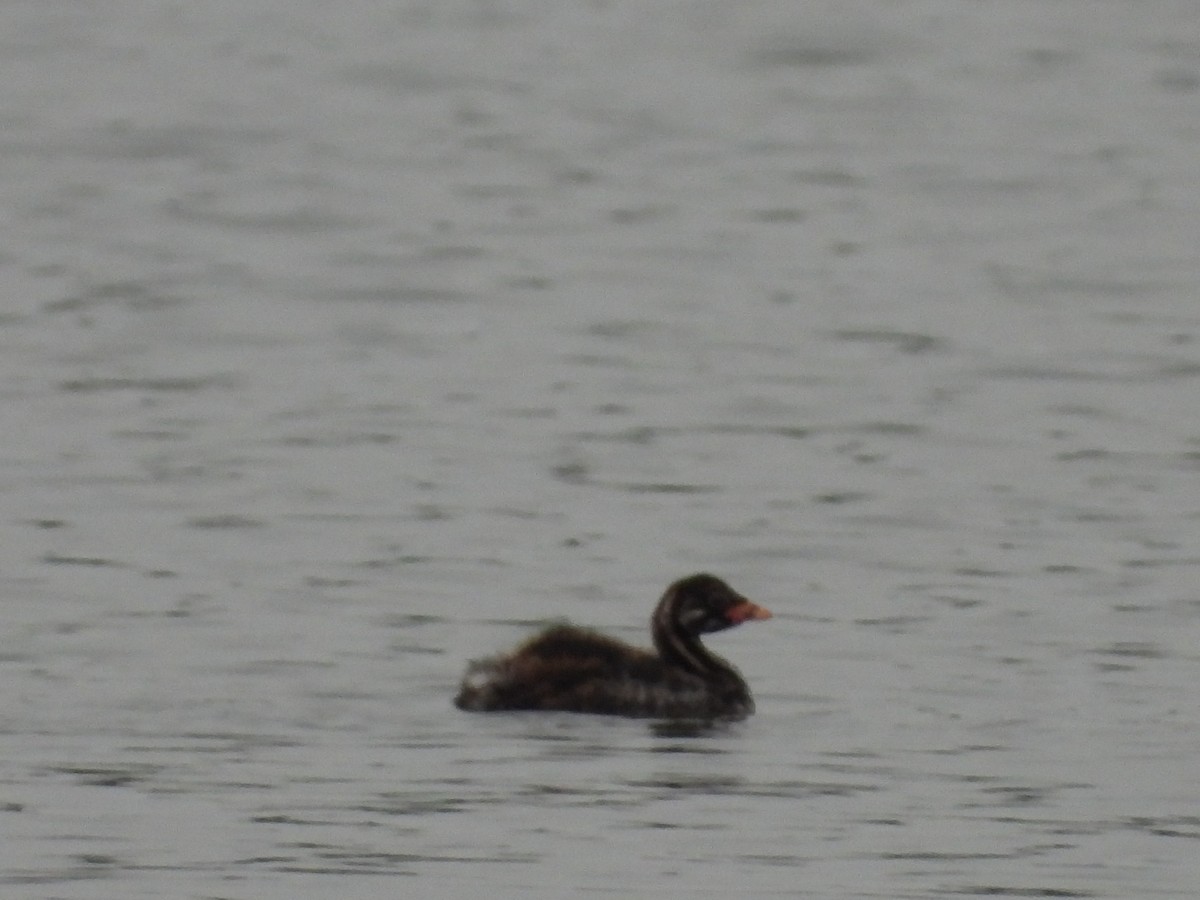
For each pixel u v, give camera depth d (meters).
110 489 24.56
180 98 49.19
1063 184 42.72
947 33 56.53
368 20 57.84
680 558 22.19
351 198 41.72
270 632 19.66
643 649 18.02
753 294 35.12
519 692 17.59
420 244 38.41
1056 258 37.25
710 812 15.14
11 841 14.49
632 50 55.00
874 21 57.66
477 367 30.78
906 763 16.28
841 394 29.06
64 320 33.09
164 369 30.44
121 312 33.66
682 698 17.47
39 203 40.88
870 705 17.80
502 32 56.91
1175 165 44.09
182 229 39.22
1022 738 16.94
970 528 23.27
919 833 14.77
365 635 19.64
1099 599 20.89
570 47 55.41
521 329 33.03
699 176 43.78
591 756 16.42
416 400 28.86
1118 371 30.22
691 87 51.38
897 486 24.83
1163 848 14.54
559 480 25.09
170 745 16.52
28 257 37.06
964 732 17.06
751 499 24.34
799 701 17.95
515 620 20.20
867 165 44.50
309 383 29.78
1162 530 23.17
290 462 25.75
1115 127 47.34
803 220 40.28
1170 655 19.17
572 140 46.62
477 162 44.72
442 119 48.28
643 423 27.67
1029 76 52.09
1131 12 58.62
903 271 36.53
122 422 27.56
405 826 14.81
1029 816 15.15
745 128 47.66
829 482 25.05
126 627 19.77
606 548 22.53
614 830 14.77
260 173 43.47
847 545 22.66
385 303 34.66
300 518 23.50
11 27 55.84
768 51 54.88
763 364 30.73
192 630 19.69
